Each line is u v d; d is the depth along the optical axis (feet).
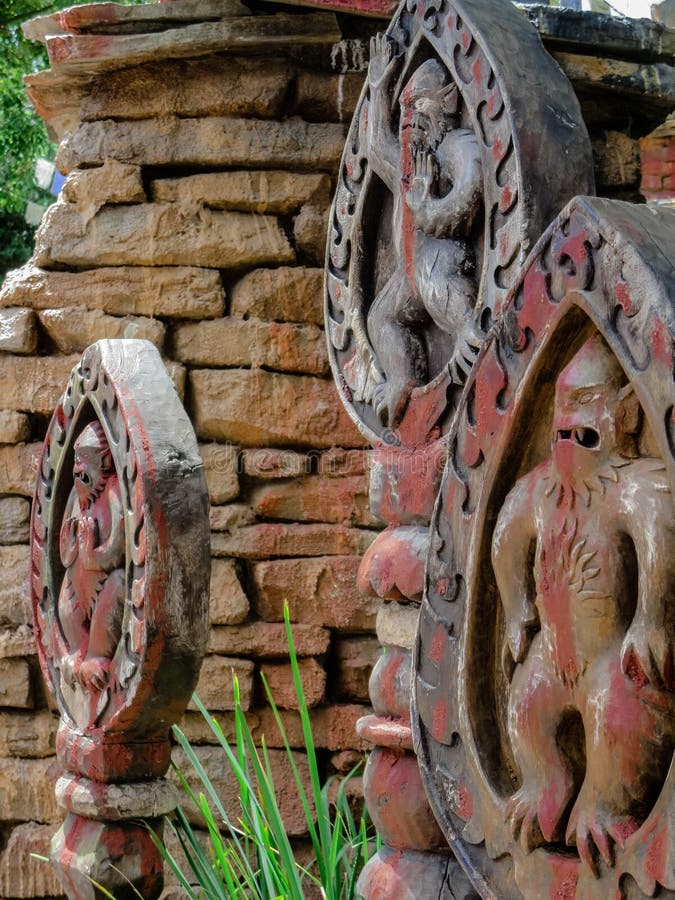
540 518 6.20
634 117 11.28
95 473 9.73
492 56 8.27
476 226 8.59
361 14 11.99
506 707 6.73
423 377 9.18
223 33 12.26
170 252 12.82
